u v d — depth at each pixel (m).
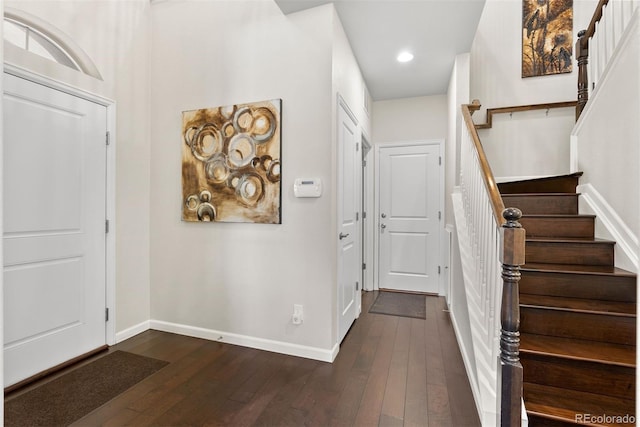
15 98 2.04
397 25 2.68
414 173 4.25
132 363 2.36
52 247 2.25
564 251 2.21
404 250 4.31
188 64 2.84
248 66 2.62
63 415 1.79
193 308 2.84
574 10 3.51
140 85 2.89
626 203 2.04
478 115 3.81
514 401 1.30
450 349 2.58
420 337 2.82
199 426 1.71
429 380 2.13
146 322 2.97
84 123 2.45
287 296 2.53
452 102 3.48
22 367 2.08
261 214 2.57
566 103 3.41
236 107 2.64
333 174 2.45
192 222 2.84
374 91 4.07
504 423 1.31
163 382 2.11
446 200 4.05
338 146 2.57
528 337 1.85
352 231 3.12
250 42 2.62
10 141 2.02
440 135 4.14
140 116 2.89
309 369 2.28
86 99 2.46
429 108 4.18
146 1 2.95
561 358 1.64
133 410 1.83
